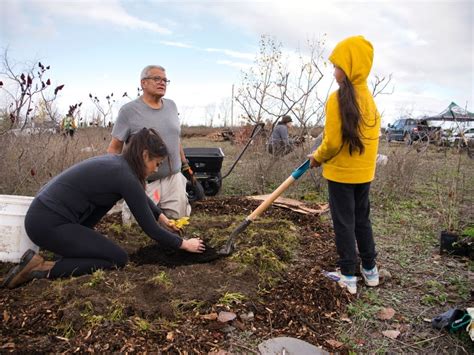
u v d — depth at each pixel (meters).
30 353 2.15
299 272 3.29
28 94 5.07
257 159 7.33
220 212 5.18
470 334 2.45
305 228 4.58
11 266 3.18
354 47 2.80
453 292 3.18
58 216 2.92
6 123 5.64
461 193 6.41
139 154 2.98
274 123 7.16
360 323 2.71
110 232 3.98
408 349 2.47
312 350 2.37
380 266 3.67
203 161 6.27
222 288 2.87
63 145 5.68
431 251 4.09
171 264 3.33
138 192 2.96
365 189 3.09
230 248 3.48
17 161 5.11
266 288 2.99
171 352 2.24
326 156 2.94
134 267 3.21
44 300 2.63
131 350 2.21
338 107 2.79
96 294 2.65
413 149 7.66
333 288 3.00
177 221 3.64
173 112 4.32
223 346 2.35
